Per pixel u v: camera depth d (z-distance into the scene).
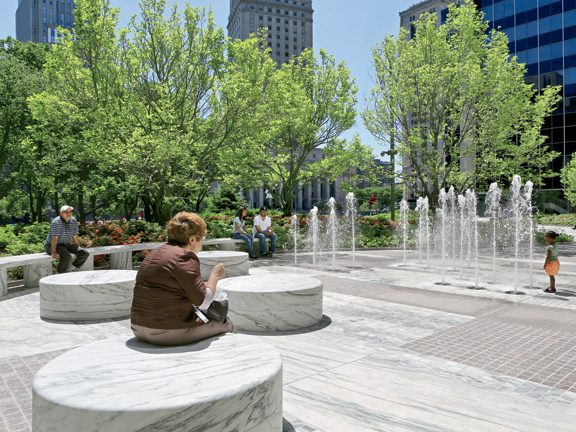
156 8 16.31
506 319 6.16
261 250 14.15
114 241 12.19
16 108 26.77
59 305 6.25
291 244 16.97
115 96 16.55
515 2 46.34
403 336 5.31
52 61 15.52
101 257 11.48
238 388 2.22
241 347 2.92
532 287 8.77
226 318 3.31
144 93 17.16
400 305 7.11
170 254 2.92
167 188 17.30
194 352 2.81
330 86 22.48
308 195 126.06
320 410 3.25
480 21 20.56
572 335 5.35
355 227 20.23
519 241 19.78
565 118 42.59
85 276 6.92
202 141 18.00
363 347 4.87
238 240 13.70
